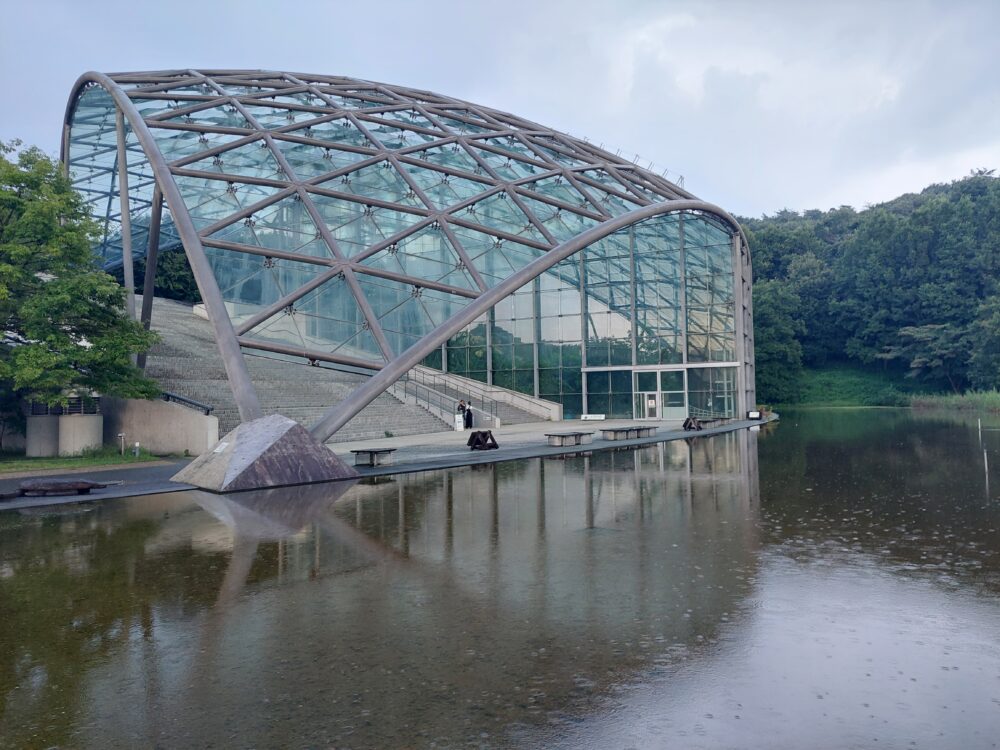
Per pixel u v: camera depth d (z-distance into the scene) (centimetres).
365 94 3631
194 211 2350
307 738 482
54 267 2281
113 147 3556
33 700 552
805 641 642
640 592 806
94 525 1267
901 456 2288
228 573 920
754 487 1647
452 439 3231
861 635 655
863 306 9081
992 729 474
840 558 950
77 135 3675
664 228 4588
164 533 1187
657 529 1171
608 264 4853
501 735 479
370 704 532
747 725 486
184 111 2866
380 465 2138
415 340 2339
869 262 9031
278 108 3173
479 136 3416
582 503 1450
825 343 9669
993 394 6800
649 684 555
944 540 1050
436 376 5341
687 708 513
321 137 2983
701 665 591
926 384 8706
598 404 4909
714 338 4650
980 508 1316
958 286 8369
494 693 545
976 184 10888
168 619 741
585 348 4953
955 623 684
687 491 1599
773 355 8612
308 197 2547
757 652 617
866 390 8919
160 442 2631
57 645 670
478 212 2819
